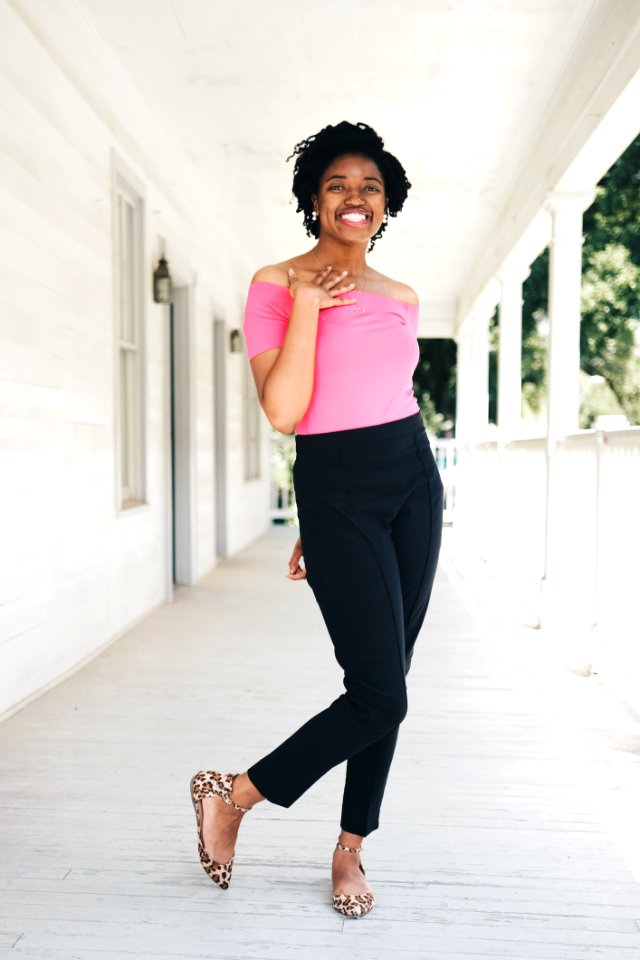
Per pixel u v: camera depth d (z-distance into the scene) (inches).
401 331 69.8
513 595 243.0
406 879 78.7
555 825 91.2
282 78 179.3
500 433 260.1
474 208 272.2
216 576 275.6
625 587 137.9
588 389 645.3
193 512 257.8
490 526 284.8
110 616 177.8
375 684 66.6
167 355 226.5
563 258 182.9
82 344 158.6
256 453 421.4
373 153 71.6
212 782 73.9
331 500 67.7
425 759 111.1
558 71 172.4
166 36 160.9
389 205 76.3
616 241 610.5
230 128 207.2
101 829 88.8
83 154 159.8
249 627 195.9
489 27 156.4
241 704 134.6
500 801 97.6
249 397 402.6
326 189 70.3
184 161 231.9
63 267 148.6
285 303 70.2
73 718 126.4
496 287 310.5
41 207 138.9
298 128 206.8
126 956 66.0
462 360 415.8
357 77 178.7
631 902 75.2
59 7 143.3
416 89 183.9
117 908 73.0
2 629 123.7
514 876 79.7
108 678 149.9
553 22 153.8
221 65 173.3
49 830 88.5
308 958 66.0
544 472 205.0
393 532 70.1
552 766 109.0
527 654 171.3
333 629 68.2
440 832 89.1
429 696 140.7
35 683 136.5
